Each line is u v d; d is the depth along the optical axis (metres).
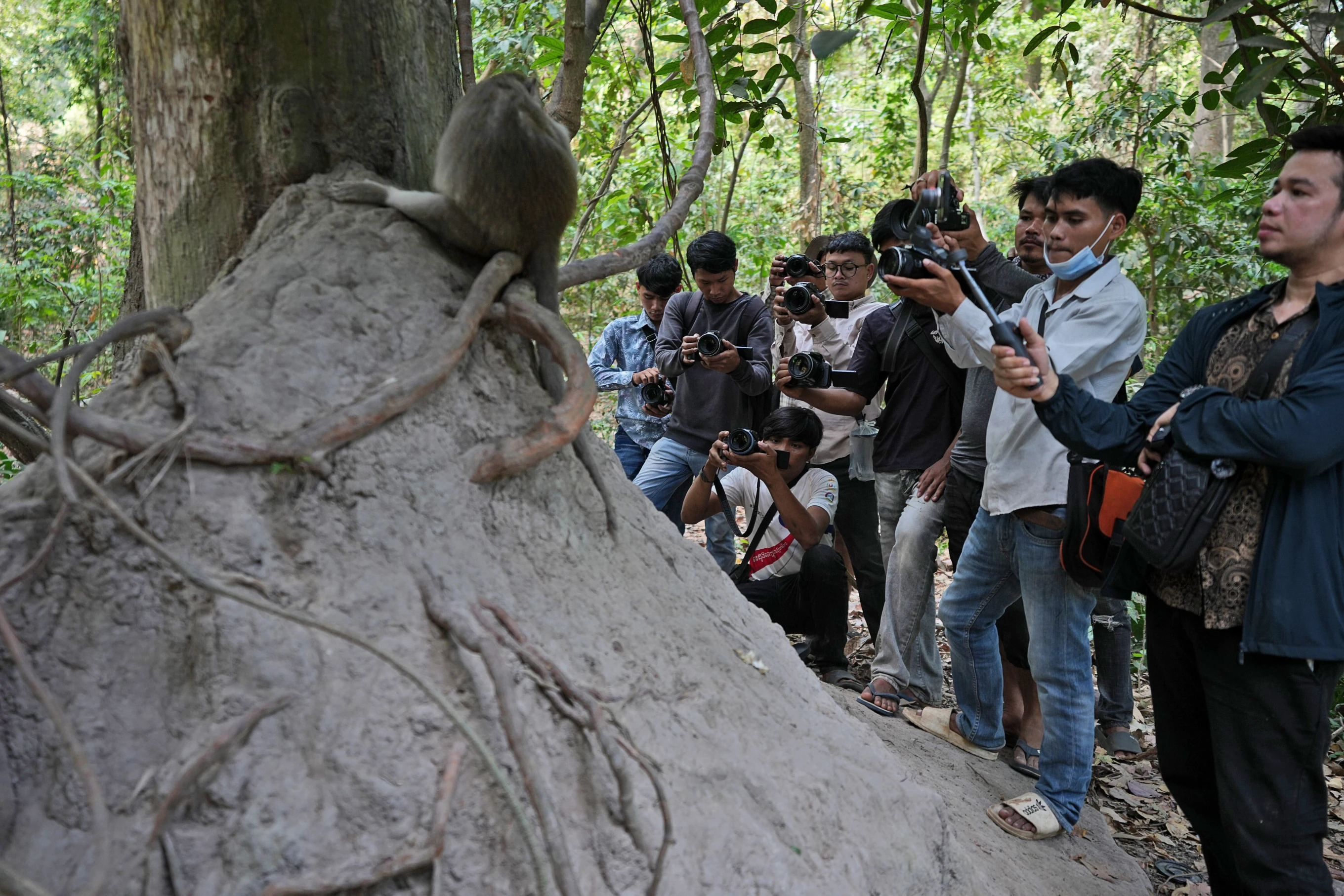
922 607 4.28
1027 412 3.28
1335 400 2.35
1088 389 3.23
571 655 2.00
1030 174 11.47
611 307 12.39
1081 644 3.40
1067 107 10.91
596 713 1.81
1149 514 2.64
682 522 4.88
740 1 4.16
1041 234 3.86
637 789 1.87
